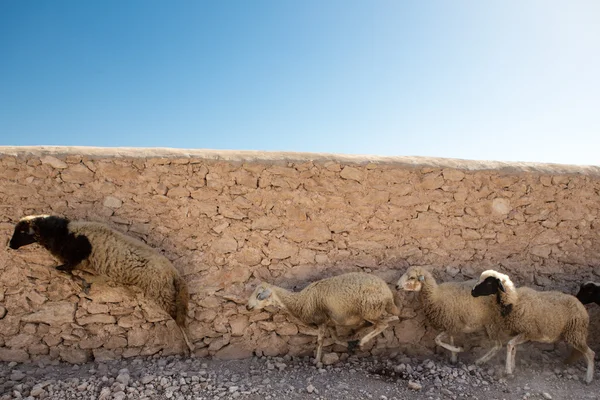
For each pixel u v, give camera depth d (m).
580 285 3.54
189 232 3.14
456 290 3.14
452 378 2.87
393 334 3.34
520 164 3.65
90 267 2.84
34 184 2.96
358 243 3.36
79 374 2.82
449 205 3.48
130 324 3.05
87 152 3.05
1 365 2.87
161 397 2.55
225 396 2.58
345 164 3.37
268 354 3.20
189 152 3.22
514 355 3.02
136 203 3.08
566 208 3.62
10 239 2.91
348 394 2.65
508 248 3.53
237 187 3.21
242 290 3.18
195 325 3.11
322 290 3.02
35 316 2.94
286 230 3.28
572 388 2.88
